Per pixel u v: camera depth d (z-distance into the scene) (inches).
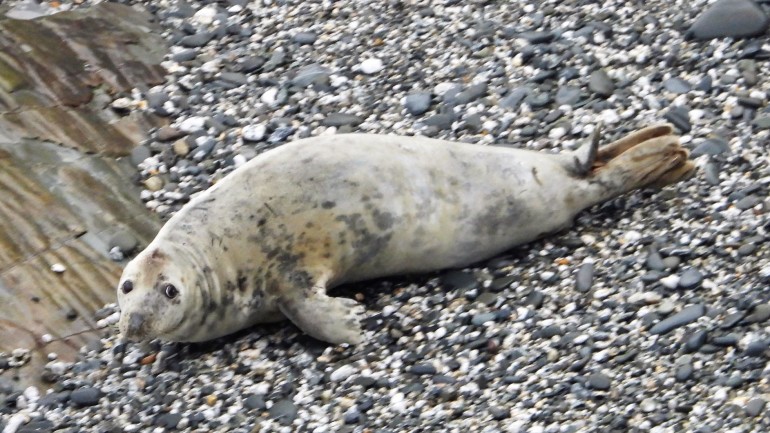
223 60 1147.3
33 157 1008.2
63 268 917.8
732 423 722.2
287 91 1095.0
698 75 1036.5
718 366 766.5
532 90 1048.8
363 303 869.8
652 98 1018.7
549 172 895.7
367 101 1070.4
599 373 779.4
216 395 813.2
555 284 860.6
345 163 864.3
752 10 1067.9
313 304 836.6
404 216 861.8
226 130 1058.7
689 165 915.4
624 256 872.9
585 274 859.4
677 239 876.6
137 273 827.4
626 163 903.7
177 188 1003.9
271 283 847.1
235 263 845.8
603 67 1062.4
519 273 875.4
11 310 884.0
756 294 810.8
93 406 821.2
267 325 871.7
